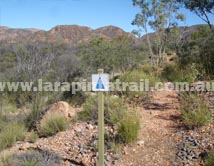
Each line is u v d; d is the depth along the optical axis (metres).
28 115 8.99
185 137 6.40
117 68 15.98
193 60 13.01
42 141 7.34
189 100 7.79
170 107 8.30
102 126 5.16
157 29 26.59
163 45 26.92
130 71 12.14
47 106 9.58
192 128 6.77
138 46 24.56
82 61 15.87
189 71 11.54
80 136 7.29
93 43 21.47
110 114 7.51
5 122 8.70
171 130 6.85
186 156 5.70
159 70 14.01
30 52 11.97
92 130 7.57
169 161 5.66
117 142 6.50
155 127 7.09
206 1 12.83
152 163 5.68
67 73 13.34
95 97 8.92
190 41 18.97
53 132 7.77
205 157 5.48
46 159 5.96
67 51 18.02
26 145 7.13
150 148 6.20
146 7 26.44
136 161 5.80
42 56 12.10
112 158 5.96
